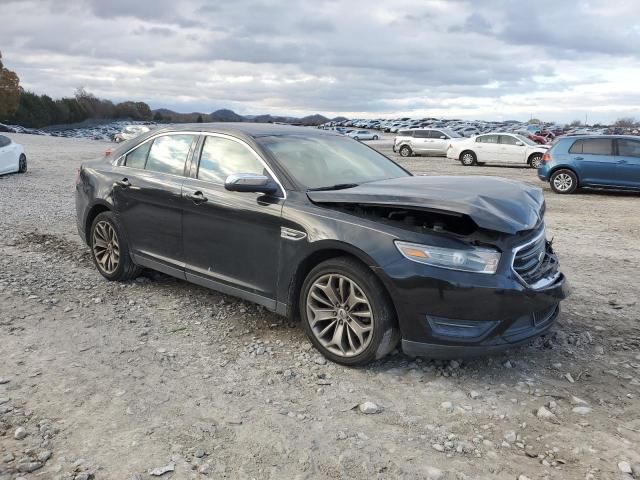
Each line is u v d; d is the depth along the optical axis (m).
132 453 2.81
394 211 3.72
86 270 6.10
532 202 3.93
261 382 3.61
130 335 4.33
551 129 78.69
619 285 5.88
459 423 3.16
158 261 5.11
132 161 5.53
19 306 4.89
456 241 3.48
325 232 3.80
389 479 2.66
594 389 3.57
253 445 2.91
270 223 4.12
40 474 2.63
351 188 4.14
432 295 3.45
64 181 15.34
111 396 3.38
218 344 4.20
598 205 12.55
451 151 26.52
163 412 3.21
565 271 6.46
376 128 88.56
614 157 14.15
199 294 5.31
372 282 3.62
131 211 5.29
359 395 3.46
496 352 3.56
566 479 2.66
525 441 2.99
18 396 3.35
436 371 3.79
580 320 4.78
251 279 4.34
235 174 4.02
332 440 2.97
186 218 4.75
